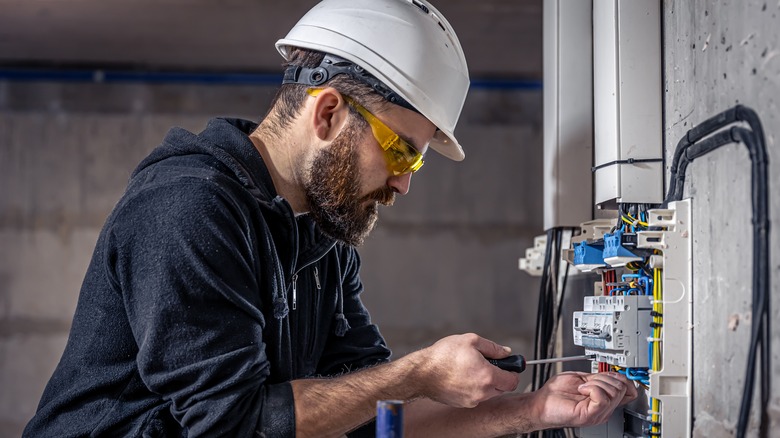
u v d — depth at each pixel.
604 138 1.35
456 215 4.48
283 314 1.15
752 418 0.95
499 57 4.32
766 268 0.91
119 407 1.08
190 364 1.00
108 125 4.41
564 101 1.57
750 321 0.96
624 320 1.18
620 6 1.31
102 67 4.43
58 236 4.31
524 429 1.22
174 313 1.00
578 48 1.57
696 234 1.12
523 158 4.54
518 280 4.45
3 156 4.35
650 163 1.29
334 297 1.41
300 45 1.21
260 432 1.02
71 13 3.68
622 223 1.29
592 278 1.48
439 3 3.61
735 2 1.01
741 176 0.99
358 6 1.22
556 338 1.63
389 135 1.16
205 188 1.05
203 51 4.23
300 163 1.20
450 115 1.24
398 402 0.88
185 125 4.45
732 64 1.02
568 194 1.56
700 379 1.10
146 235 1.03
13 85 4.40
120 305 1.08
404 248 4.45
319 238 1.28
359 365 1.43
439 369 1.08
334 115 1.17
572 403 1.15
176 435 1.07
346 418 1.06
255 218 1.12
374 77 1.16
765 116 0.93
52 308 4.26
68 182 4.35
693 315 1.13
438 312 4.42
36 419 1.10
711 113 1.09
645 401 1.24
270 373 1.16
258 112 4.49
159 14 3.69
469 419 1.26
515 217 4.50
